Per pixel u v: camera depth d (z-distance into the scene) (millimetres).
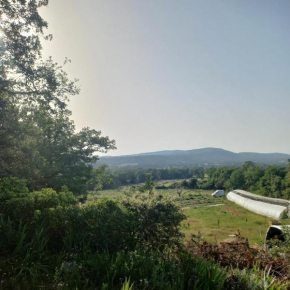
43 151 19688
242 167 84438
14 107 15430
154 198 8078
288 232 8719
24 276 4246
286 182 57875
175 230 8023
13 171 15820
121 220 6355
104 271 4586
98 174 26531
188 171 169875
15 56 13258
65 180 19531
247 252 6934
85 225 6031
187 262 5312
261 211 40000
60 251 5359
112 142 23688
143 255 5320
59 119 20938
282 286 4824
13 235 5152
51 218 5703
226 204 54562
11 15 12328
